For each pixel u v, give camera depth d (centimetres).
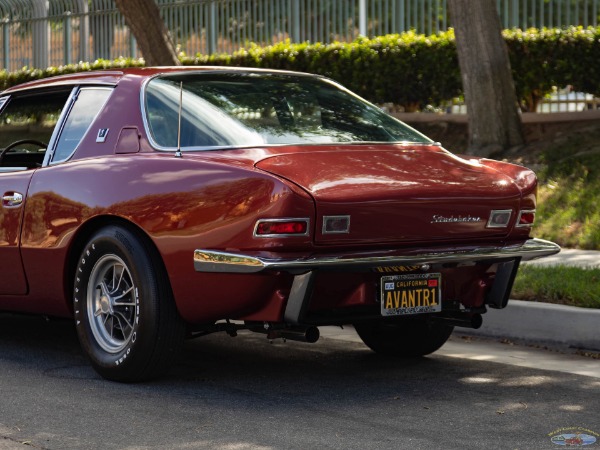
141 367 643
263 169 599
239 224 591
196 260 605
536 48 1662
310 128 679
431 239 632
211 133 648
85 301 671
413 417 578
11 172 730
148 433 544
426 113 1841
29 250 705
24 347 786
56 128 723
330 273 608
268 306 605
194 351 770
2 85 2572
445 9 1828
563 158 1497
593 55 1625
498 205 657
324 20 1981
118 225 650
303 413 586
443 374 694
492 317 833
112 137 678
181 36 2211
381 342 752
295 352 769
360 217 600
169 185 622
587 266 995
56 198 684
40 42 2577
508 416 582
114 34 2414
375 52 1817
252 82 710
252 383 663
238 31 2117
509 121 1587
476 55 1589
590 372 701
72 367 711
